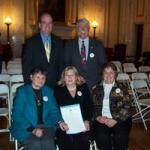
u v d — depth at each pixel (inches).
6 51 440.1
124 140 135.7
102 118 137.5
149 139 185.3
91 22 506.6
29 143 124.0
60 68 156.4
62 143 129.3
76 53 158.9
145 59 427.5
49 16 150.5
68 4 494.9
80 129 130.3
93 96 140.7
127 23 511.8
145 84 227.1
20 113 127.5
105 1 511.2
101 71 143.0
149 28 461.7
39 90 131.5
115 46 494.9
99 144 135.9
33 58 151.8
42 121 129.7
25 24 478.0
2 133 190.1
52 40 154.4
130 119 140.1
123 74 231.8
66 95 134.0
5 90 173.6
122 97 139.0
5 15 463.2
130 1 504.7
